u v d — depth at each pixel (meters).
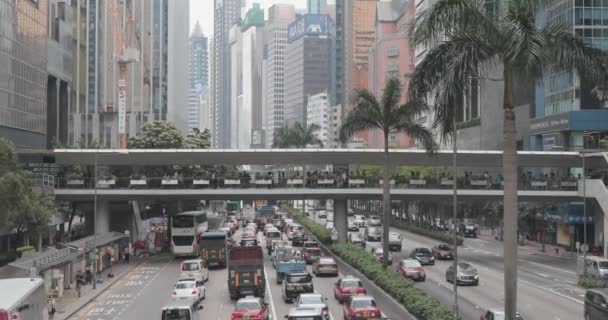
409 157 69.56
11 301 22.77
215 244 66.31
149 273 62.03
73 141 189.00
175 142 101.00
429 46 27.92
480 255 75.19
